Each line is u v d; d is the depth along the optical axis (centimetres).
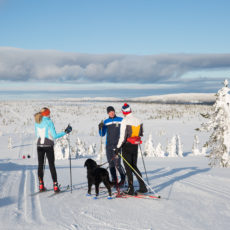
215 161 2017
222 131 2050
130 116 574
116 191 617
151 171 1020
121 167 657
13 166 1170
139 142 573
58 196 565
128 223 396
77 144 6181
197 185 687
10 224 383
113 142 658
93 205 495
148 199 543
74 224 387
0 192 579
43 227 373
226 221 411
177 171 984
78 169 1166
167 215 438
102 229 369
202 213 451
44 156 618
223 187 664
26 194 578
